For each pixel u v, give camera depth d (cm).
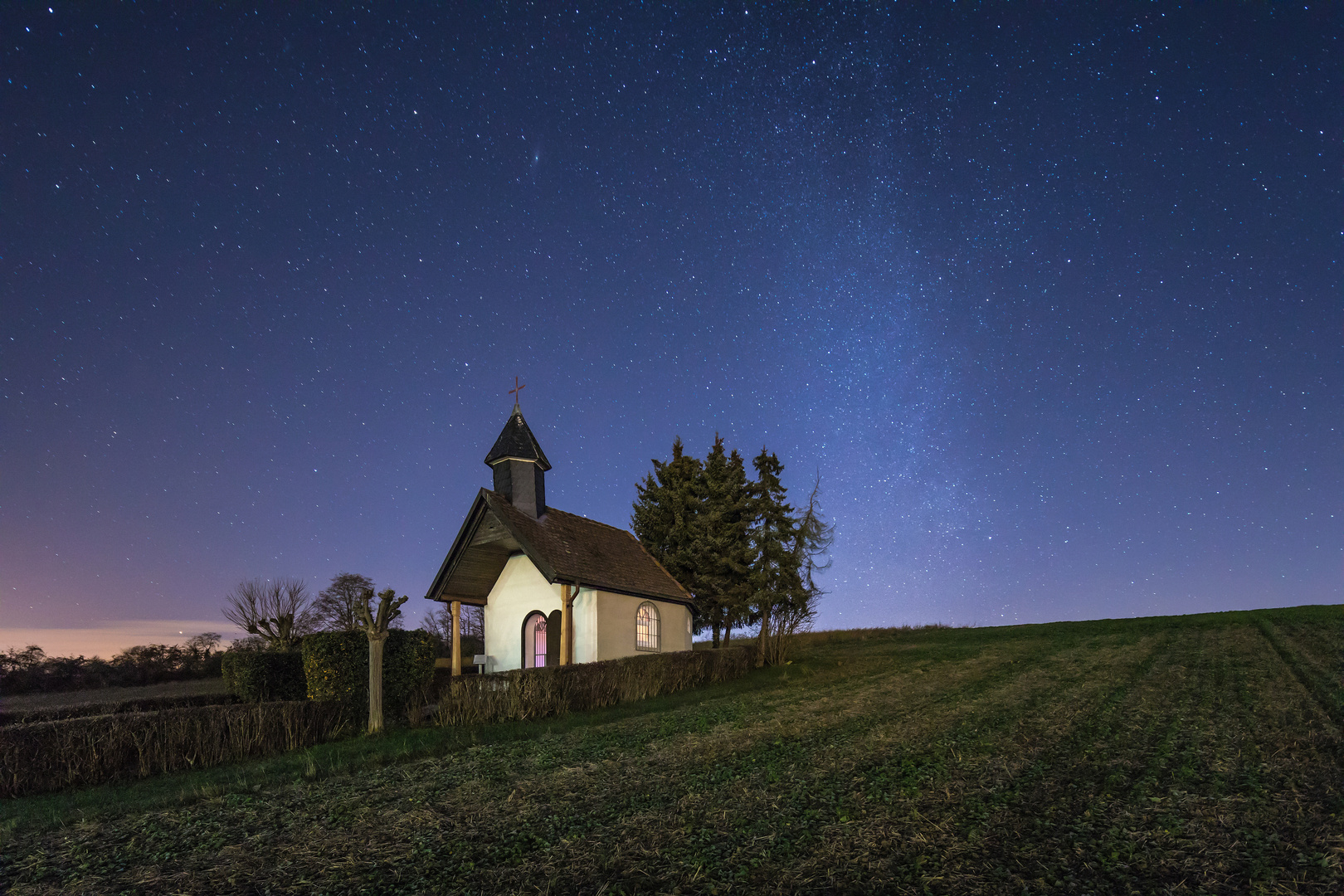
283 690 1831
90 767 1158
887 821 820
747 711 1711
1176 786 945
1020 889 641
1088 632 3647
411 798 973
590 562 2772
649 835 792
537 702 1730
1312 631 2942
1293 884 637
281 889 687
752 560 3431
